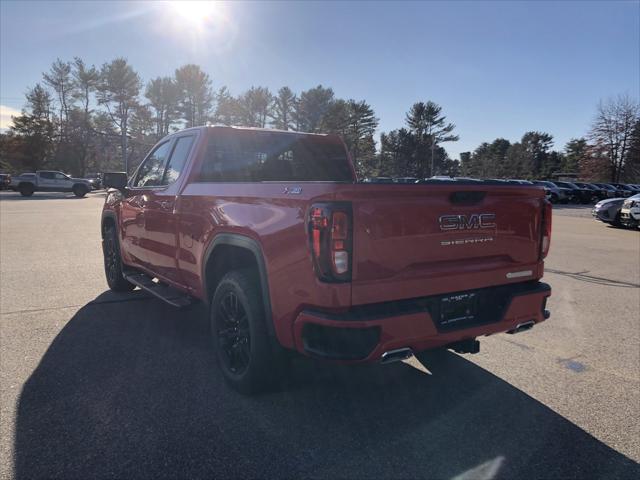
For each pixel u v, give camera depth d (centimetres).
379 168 9238
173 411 324
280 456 274
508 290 342
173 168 481
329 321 267
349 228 267
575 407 341
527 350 456
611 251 1111
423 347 295
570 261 962
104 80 7944
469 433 304
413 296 291
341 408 334
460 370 406
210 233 371
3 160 7744
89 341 457
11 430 295
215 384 368
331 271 267
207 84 8625
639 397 357
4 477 249
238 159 468
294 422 313
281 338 304
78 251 974
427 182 300
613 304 624
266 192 314
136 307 577
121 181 557
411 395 357
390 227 279
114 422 307
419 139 8956
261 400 343
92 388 356
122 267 611
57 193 4138
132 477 252
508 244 335
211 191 379
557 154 11275
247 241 328
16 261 859
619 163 6284
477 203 315
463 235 310
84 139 7719
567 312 587
